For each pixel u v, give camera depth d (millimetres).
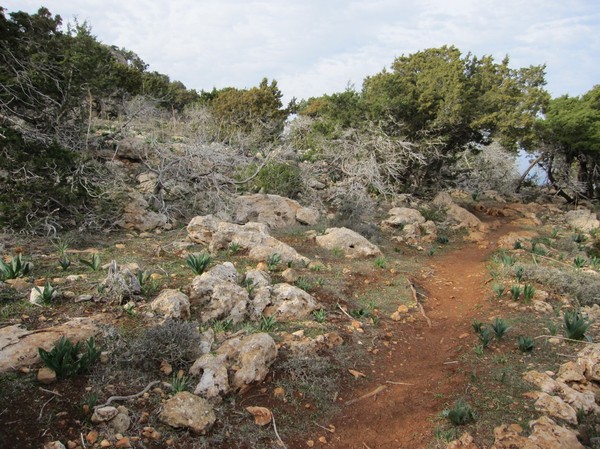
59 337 5164
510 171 27438
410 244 15086
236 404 5023
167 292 6629
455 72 19859
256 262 9734
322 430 4992
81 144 13688
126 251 9438
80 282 7047
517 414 5070
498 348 6992
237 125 23719
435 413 5340
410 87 20141
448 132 20812
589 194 27344
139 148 15547
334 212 17438
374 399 5719
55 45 13234
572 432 4578
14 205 9461
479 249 15055
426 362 6922
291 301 7477
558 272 10180
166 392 4887
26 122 12609
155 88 29062
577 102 26000
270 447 4539
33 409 4188
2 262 6961
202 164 14617
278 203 14805
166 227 12086
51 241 9438
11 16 12297
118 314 6102
